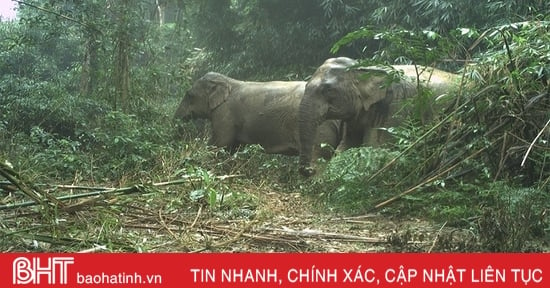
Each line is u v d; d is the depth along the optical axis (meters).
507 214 5.29
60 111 11.60
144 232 5.73
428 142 7.40
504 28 7.21
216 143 11.77
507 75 7.09
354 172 7.16
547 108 6.86
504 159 6.76
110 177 9.01
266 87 11.52
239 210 6.53
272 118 11.16
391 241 5.40
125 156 9.36
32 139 10.06
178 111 12.40
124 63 12.70
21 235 5.04
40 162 8.80
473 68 7.42
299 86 11.16
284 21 15.27
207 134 13.07
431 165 7.21
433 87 8.50
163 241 5.46
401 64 9.54
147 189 6.32
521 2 10.09
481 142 6.97
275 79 15.27
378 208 6.88
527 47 7.02
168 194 6.96
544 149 6.63
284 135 11.05
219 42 17.05
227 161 9.91
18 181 5.37
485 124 7.12
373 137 8.94
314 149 9.88
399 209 6.79
